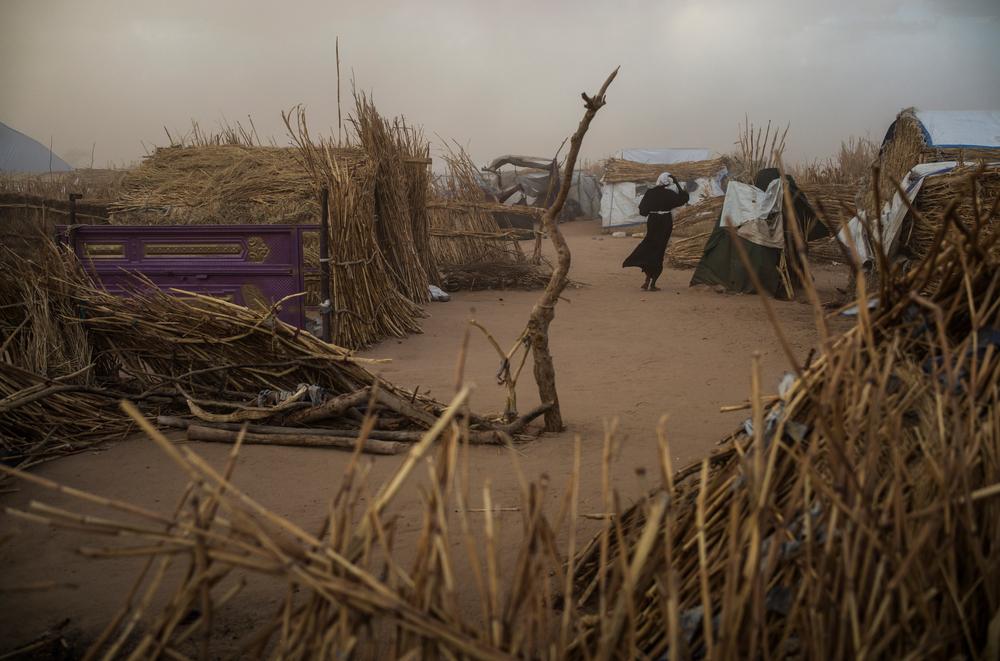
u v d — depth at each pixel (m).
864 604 1.86
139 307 5.95
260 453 4.95
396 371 7.56
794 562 2.03
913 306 2.36
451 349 8.91
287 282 8.05
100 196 15.81
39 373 5.51
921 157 13.53
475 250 15.42
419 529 3.83
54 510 1.70
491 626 1.79
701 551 2.04
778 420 2.38
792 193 12.99
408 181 13.04
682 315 11.15
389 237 11.62
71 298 5.96
